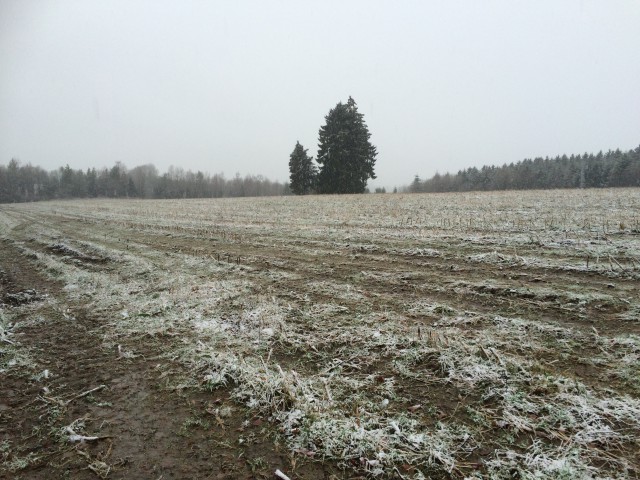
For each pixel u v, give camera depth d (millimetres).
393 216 16141
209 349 5141
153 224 19641
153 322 6301
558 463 2881
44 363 5129
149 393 4301
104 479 3104
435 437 3266
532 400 3592
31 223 25625
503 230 10992
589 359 4129
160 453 3367
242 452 3320
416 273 7656
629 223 10617
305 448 3312
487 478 2850
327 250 10508
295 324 5738
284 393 3994
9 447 3555
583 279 6387
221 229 16172
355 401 3828
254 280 8211
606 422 3254
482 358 4332
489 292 6273
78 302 7715
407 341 4859
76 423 3822
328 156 54969
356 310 6070
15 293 8586
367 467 3061
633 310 5070
